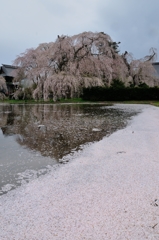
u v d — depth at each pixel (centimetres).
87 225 131
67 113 851
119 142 337
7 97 2400
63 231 125
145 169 219
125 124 537
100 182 190
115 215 140
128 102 1559
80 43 1559
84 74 1639
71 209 148
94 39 1542
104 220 135
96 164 238
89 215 141
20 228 128
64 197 164
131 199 160
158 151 281
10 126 526
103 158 259
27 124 560
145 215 141
